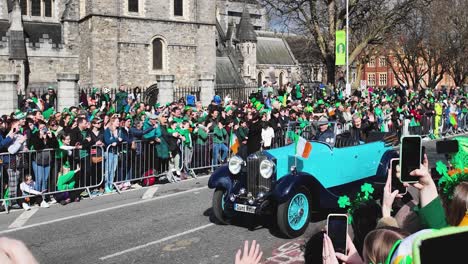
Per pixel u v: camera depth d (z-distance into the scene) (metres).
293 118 18.78
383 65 93.94
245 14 72.06
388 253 2.70
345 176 10.66
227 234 9.65
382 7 36.62
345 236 3.40
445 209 3.47
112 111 19.14
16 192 11.90
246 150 15.77
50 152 12.39
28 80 42.62
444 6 51.34
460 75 57.12
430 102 27.89
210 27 49.03
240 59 69.56
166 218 10.90
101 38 43.75
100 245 9.04
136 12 45.44
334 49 36.84
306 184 9.57
